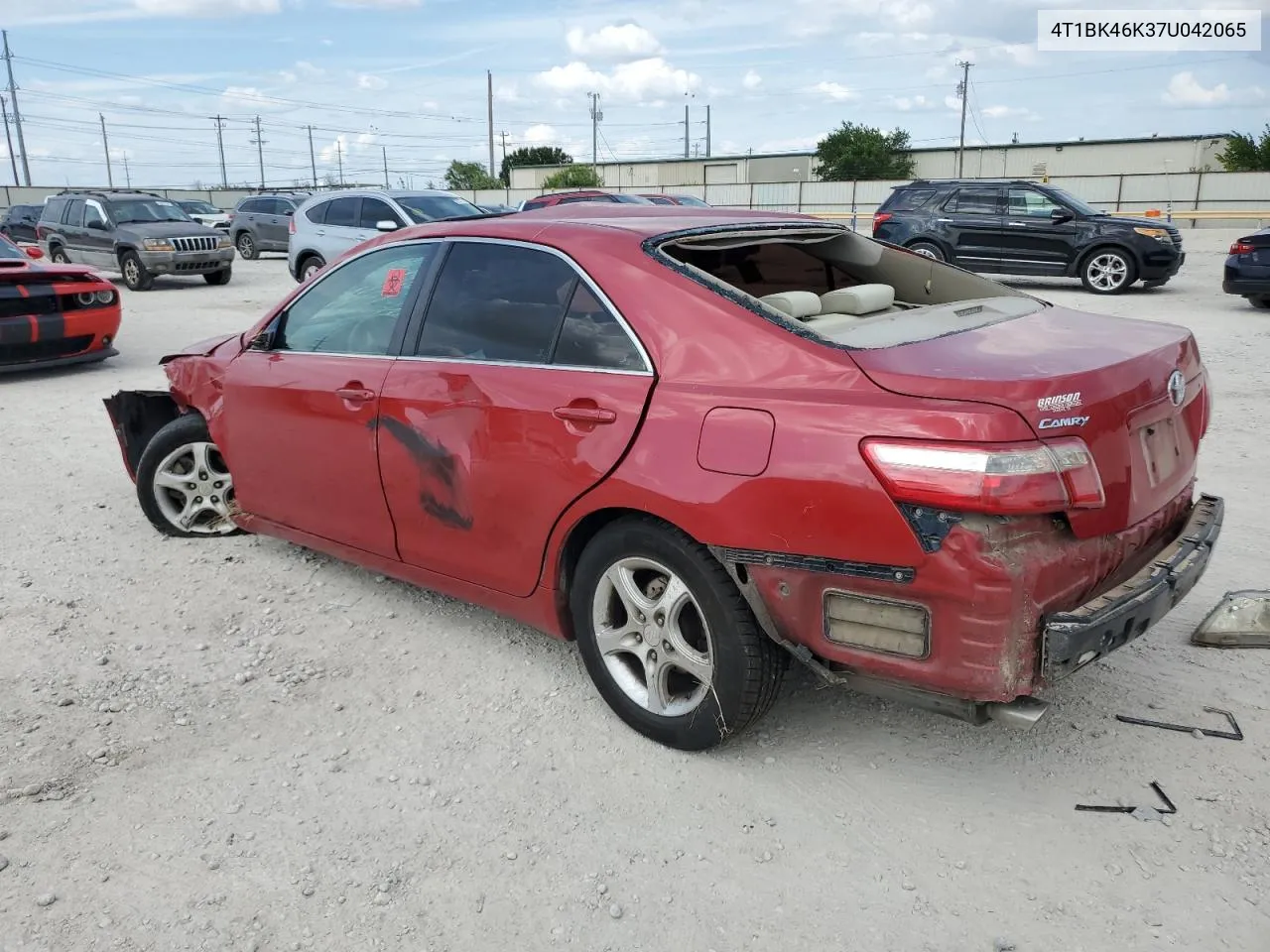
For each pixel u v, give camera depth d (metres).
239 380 4.39
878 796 2.97
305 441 4.08
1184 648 3.82
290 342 4.30
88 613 4.29
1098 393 2.57
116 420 5.32
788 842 2.78
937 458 2.40
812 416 2.61
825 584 2.64
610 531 3.10
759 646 2.88
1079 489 2.44
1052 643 2.45
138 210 18.80
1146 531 2.87
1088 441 2.50
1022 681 2.48
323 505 4.12
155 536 5.25
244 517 4.67
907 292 4.30
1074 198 15.87
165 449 5.00
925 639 2.52
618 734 3.33
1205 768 3.05
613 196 21.59
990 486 2.35
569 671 3.76
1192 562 2.88
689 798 2.98
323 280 4.21
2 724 3.41
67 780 3.08
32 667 3.81
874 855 2.72
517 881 2.65
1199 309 13.28
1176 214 33.66
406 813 2.93
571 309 3.24
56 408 8.55
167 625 4.18
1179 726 3.27
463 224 3.76
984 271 16.38
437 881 2.65
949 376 2.53
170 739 3.32
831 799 2.96
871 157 62.28
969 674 2.48
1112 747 3.17
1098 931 2.42
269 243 26.09
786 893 2.58
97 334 9.97
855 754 3.18
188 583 4.61
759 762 3.15
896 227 16.84
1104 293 15.46
